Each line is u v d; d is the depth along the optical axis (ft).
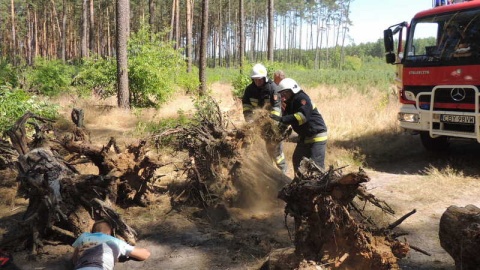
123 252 11.46
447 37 26.76
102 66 55.72
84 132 20.83
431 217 19.44
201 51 59.00
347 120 40.75
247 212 19.89
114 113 46.11
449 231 13.23
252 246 16.40
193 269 14.78
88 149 19.36
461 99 26.05
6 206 20.34
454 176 25.13
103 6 195.93
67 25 221.66
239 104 40.37
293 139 33.99
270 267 13.37
